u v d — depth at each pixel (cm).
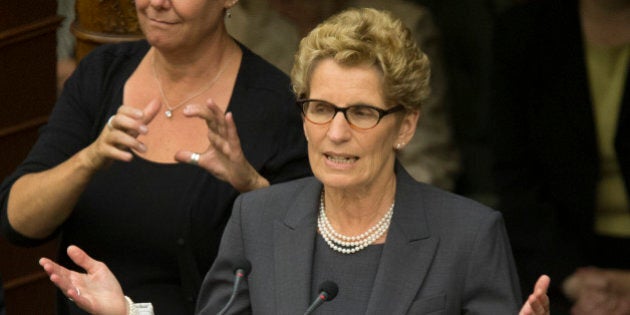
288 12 1892
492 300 1116
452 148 2002
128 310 1108
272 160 1348
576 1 1462
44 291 1722
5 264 1688
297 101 1103
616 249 1481
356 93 1074
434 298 1110
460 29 2033
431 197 1152
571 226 1496
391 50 1075
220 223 1338
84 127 1384
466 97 2039
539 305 1036
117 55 1402
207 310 1166
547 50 1473
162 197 1336
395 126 1101
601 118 1462
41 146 1385
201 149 1354
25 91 1680
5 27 1645
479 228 1127
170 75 1362
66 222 1375
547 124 1477
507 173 1509
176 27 1312
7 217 1368
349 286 1129
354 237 1140
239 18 1883
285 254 1145
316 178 1179
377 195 1133
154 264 1343
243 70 1374
